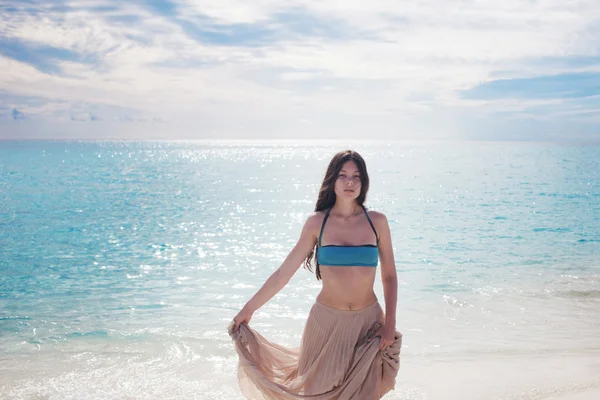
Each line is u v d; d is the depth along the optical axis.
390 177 38.59
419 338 6.10
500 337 6.10
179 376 4.96
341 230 3.64
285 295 8.01
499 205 20.86
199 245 12.77
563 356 5.44
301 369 3.72
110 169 49.31
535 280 8.82
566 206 20.09
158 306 7.59
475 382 4.77
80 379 4.88
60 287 8.78
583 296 7.84
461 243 12.59
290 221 16.98
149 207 21.12
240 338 3.78
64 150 115.06
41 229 15.45
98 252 11.94
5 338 6.17
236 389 4.65
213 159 78.06
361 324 3.57
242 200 23.84
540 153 91.12
